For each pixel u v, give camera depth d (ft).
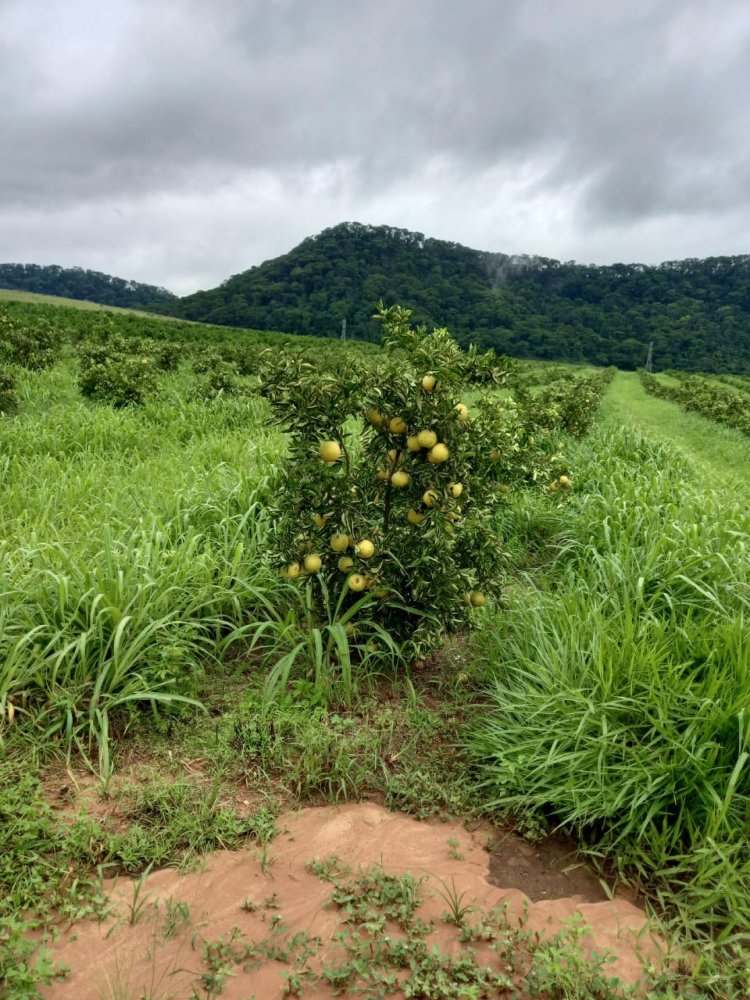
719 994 6.12
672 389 126.52
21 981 5.56
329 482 10.36
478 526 11.31
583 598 12.41
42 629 10.34
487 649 12.00
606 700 8.96
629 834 7.92
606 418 58.85
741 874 7.02
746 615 11.75
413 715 10.30
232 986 5.81
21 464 21.13
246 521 15.40
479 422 12.44
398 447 10.64
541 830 8.14
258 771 8.98
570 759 8.41
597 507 19.15
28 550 11.92
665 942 6.69
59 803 8.06
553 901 7.20
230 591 12.11
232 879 7.16
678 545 14.56
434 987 5.87
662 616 11.85
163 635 10.78
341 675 10.91
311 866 7.35
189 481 18.93
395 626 11.64
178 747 9.37
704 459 43.14
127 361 37.70
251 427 29.66
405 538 10.96
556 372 125.08
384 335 10.46
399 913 6.68
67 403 34.58
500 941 6.43
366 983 5.95
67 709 9.20
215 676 11.23
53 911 6.59
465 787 8.82
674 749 8.14
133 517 15.43
